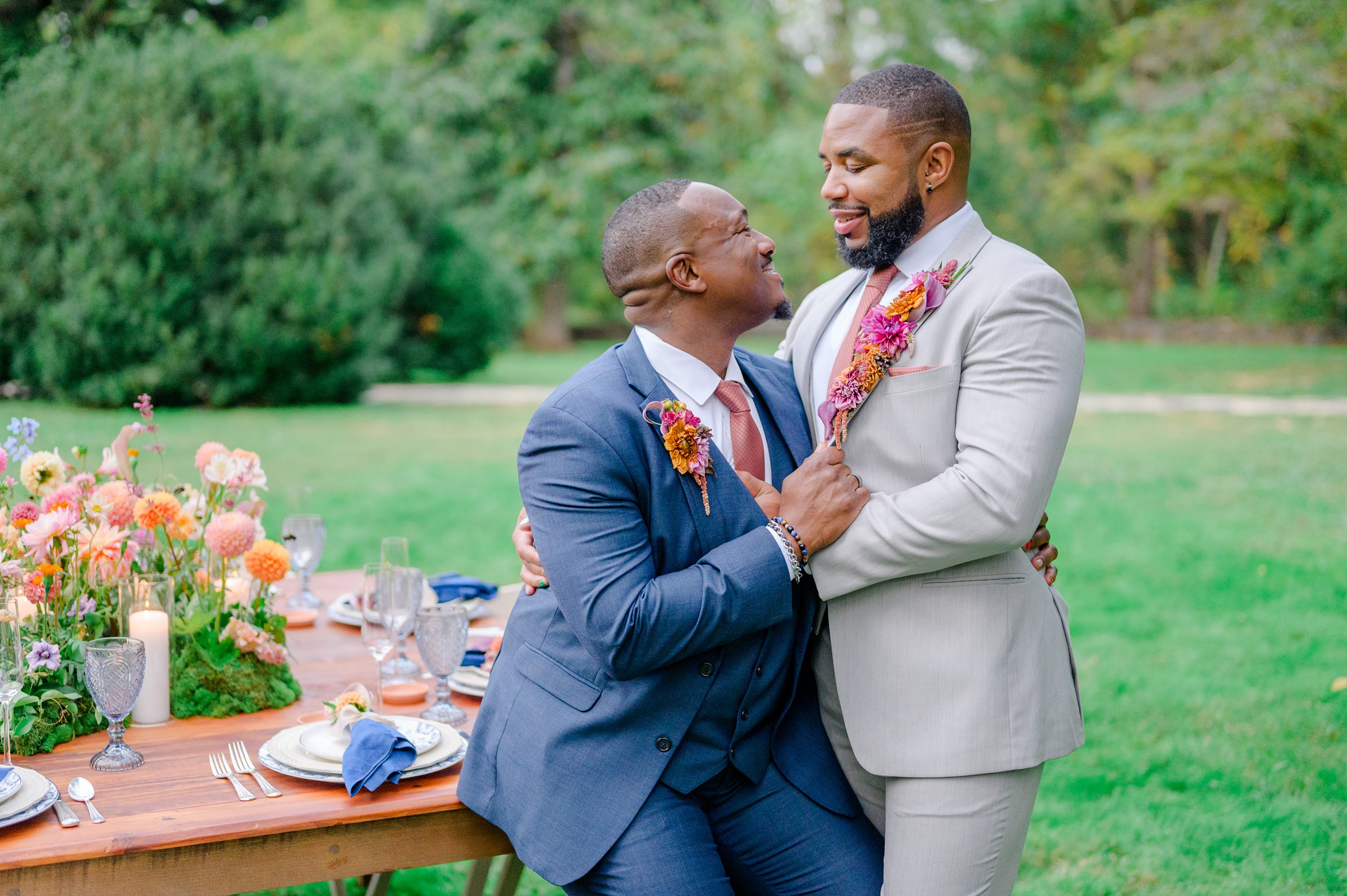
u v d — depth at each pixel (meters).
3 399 10.82
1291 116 15.39
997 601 1.75
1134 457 9.33
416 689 2.23
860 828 1.92
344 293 12.89
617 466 1.74
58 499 2.12
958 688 1.73
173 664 2.12
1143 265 23.80
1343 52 14.72
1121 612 5.18
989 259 1.76
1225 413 12.12
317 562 2.84
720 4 22.53
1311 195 17.69
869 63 23.27
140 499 2.18
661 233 1.78
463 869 3.05
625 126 22.44
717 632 1.68
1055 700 1.79
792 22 23.44
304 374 13.13
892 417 1.77
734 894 1.85
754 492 1.81
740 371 1.95
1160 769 3.52
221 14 14.00
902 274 1.86
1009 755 1.71
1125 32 18.17
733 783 1.86
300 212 12.90
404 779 1.83
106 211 11.09
